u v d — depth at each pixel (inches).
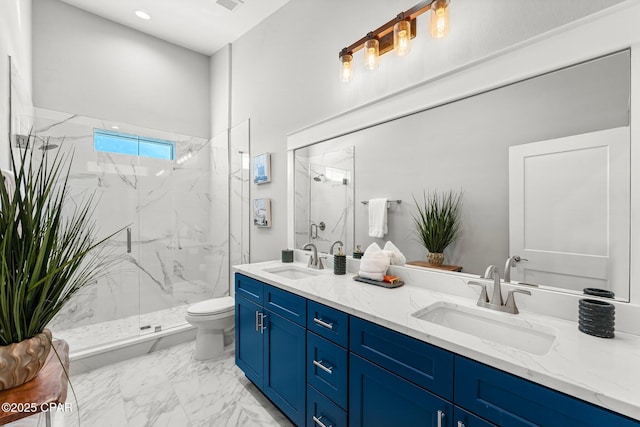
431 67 61.4
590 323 38.7
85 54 113.4
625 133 40.3
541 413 29.5
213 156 138.9
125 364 93.8
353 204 78.2
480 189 54.7
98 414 70.0
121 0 107.0
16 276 31.6
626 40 39.9
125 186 116.1
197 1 104.5
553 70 46.2
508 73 50.4
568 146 45.1
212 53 143.9
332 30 83.0
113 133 115.0
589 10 43.3
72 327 104.9
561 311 45.0
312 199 90.4
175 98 135.9
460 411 35.3
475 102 55.2
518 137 50.1
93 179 109.0
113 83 119.7
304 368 60.4
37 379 33.1
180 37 129.4
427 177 62.6
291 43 98.0
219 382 84.0
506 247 51.5
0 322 30.5
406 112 65.1
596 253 42.7
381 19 70.2
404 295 57.2
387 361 43.8
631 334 39.1
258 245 113.7
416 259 64.5
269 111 107.7
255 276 76.9
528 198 49.1
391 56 68.4
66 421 67.3
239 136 124.5
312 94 89.7
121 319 114.3
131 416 69.4
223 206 133.5
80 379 85.0
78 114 111.7
